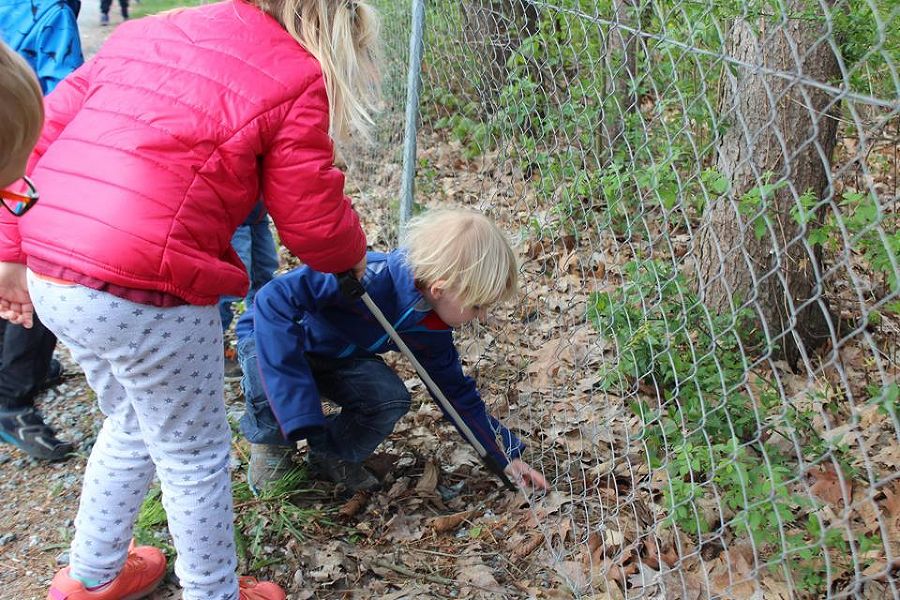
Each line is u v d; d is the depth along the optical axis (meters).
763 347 3.26
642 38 2.63
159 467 2.22
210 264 2.00
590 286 3.42
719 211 3.13
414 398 3.61
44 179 1.99
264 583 2.56
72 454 3.28
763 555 2.50
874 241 2.43
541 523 2.85
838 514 2.59
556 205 3.12
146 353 2.01
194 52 2.04
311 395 2.66
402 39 4.75
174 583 2.69
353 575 2.72
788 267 3.20
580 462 3.00
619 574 2.58
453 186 4.31
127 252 1.89
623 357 2.68
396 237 4.66
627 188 3.03
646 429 2.57
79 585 2.43
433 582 2.68
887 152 3.18
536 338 3.60
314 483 3.12
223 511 2.27
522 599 2.61
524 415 3.37
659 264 2.66
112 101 2.01
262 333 2.66
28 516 2.97
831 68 2.76
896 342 3.21
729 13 2.38
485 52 3.61
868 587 2.34
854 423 1.57
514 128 3.37
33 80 1.56
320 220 2.12
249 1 2.16
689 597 2.46
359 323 2.79
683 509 2.27
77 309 1.94
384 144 5.25
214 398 2.19
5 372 3.13
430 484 3.11
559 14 2.99
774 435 2.77
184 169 1.94
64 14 3.18
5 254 2.13
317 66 2.08
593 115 2.90
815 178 3.01
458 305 2.68
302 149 2.04
